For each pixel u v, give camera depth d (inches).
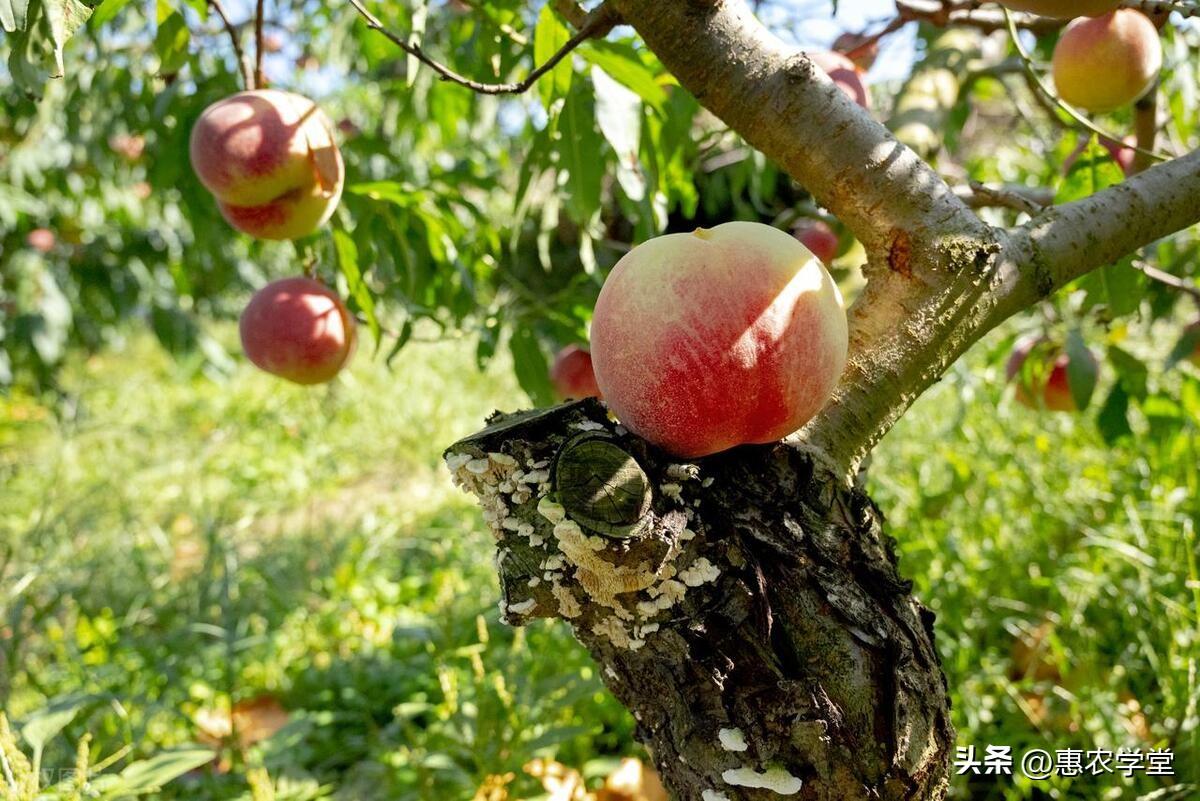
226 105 61.1
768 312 33.1
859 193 39.4
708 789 35.6
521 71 86.7
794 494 36.1
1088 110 64.0
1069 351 76.9
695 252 34.2
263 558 120.6
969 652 78.5
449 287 80.7
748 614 34.7
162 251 179.5
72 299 185.3
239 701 90.0
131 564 117.3
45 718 61.2
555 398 79.8
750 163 89.4
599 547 33.3
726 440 34.2
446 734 69.7
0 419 184.1
